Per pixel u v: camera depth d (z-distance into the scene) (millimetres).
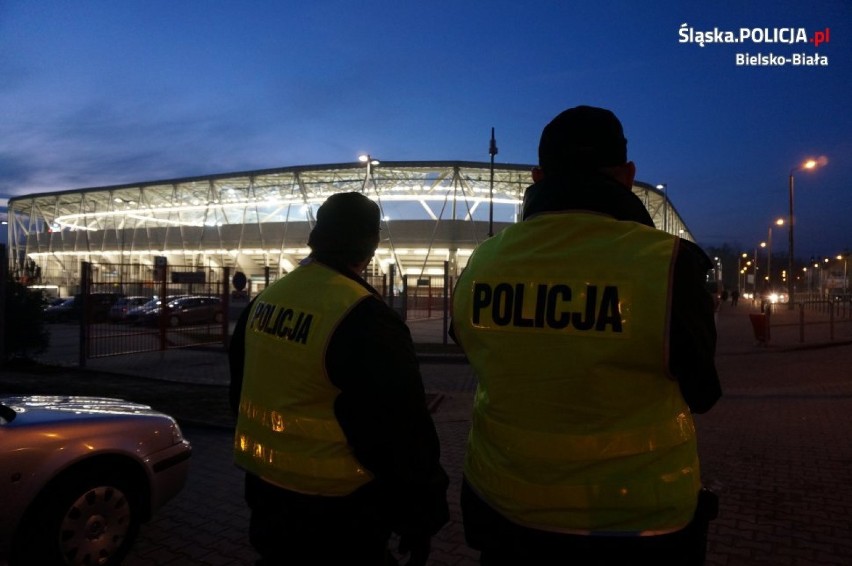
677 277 1304
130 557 3861
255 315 2102
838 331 22547
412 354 1830
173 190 60562
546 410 1348
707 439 6754
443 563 3736
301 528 1774
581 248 1399
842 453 6156
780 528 4223
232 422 7422
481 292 1516
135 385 10203
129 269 14531
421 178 52125
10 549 3211
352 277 1969
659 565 1292
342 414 1747
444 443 6824
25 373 11273
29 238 78500
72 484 3449
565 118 1614
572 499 1313
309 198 56562
